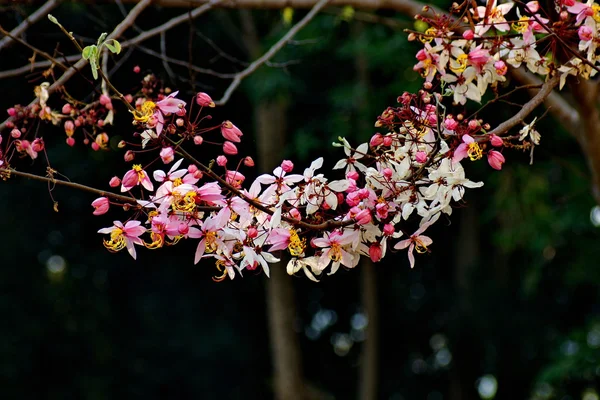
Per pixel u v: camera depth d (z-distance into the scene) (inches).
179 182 107.0
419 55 119.3
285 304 473.7
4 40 173.5
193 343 569.9
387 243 111.7
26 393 555.5
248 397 581.9
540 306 516.7
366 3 208.4
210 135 249.4
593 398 436.5
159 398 579.2
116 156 422.3
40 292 561.0
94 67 107.0
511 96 214.5
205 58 314.2
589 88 176.2
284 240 109.0
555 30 127.3
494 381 553.3
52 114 148.8
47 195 517.0
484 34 129.7
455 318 528.4
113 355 573.9
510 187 393.1
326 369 596.7
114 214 319.3
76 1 197.8
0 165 115.9
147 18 276.2
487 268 524.4
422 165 109.4
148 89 161.5
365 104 364.2
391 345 583.8
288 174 110.7
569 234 428.1
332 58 387.5
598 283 457.7
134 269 561.0
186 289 568.7
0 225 542.6
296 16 358.3
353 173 112.0
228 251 108.3
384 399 586.9
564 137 335.9
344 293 568.7
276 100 374.3
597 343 409.4
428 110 115.2
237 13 406.6
